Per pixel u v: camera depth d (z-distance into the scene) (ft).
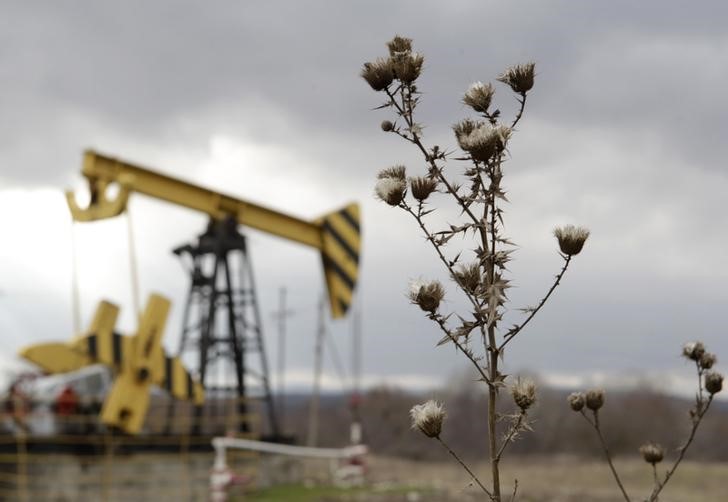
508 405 22.79
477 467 238.07
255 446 155.33
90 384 143.23
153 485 143.54
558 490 158.30
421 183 22.11
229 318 162.30
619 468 215.92
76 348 136.15
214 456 151.23
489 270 21.86
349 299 177.17
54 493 135.03
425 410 22.21
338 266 177.17
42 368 135.13
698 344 32.94
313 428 255.29
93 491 137.59
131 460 141.79
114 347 138.62
